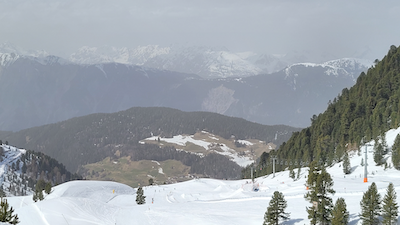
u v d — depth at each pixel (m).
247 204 93.44
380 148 117.12
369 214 55.53
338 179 106.38
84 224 75.94
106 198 163.12
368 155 130.25
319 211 60.50
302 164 176.00
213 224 73.81
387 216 54.25
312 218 61.47
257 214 79.75
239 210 86.19
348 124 171.50
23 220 74.38
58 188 180.75
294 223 66.56
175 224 79.00
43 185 193.50
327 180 61.84
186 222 78.75
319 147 174.50
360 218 56.59
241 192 122.69
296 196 90.56
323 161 161.25
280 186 127.12
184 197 140.88
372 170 113.75
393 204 54.22
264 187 127.94
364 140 145.12
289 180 141.62
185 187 176.12
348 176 113.44
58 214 79.94
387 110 149.88
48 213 80.06
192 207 97.50
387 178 100.62
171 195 150.75
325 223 60.38
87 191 174.75
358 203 70.94
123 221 84.81
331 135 178.25
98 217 85.38
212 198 130.62
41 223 73.50
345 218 57.28
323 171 63.31
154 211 94.56
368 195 55.94
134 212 95.06
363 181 99.25
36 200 152.25
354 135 155.75
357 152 141.00
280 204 66.38
